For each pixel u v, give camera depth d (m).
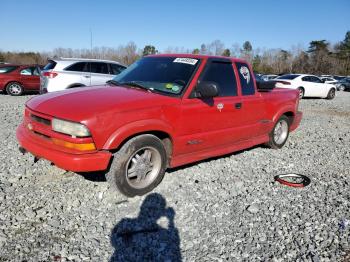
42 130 3.71
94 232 3.15
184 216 3.53
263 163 5.48
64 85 9.90
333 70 61.03
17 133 4.13
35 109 3.81
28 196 3.74
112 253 2.87
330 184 4.73
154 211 3.59
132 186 3.82
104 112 3.47
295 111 6.57
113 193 3.92
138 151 3.79
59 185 4.05
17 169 4.47
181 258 2.86
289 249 3.06
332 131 8.77
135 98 3.86
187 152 4.40
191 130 4.29
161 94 4.16
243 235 3.25
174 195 4.00
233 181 4.57
